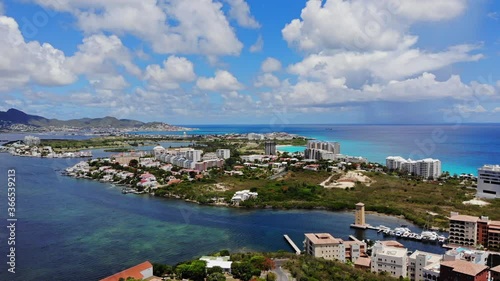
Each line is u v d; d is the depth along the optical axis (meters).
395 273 189.62
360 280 175.38
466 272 154.12
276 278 180.00
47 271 193.38
